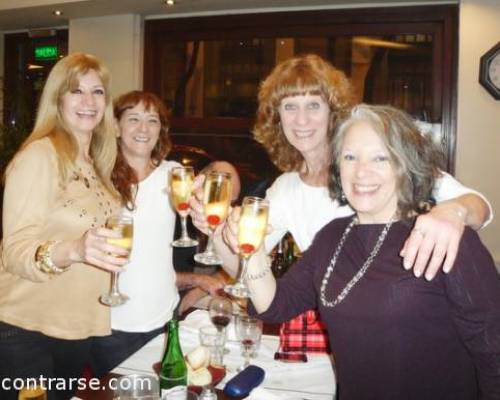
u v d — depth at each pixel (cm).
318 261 138
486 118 325
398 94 362
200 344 170
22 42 458
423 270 102
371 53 364
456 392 115
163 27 402
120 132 214
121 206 199
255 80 391
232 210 146
